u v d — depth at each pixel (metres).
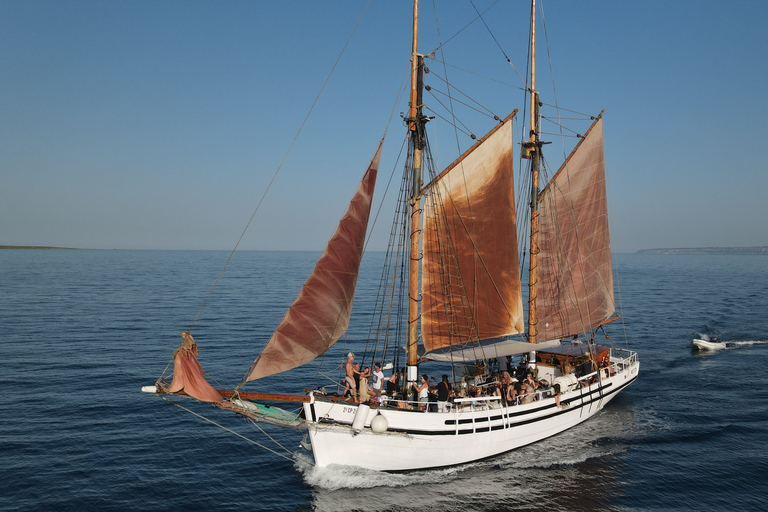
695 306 89.31
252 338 56.41
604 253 37.19
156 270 199.38
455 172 28.41
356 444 22.75
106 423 30.09
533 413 26.62
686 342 56.53
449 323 29.12
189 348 19.83
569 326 35.53
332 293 21.19
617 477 23.81
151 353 48.31
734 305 90.38
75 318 69.44
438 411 23.77
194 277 160.25
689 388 38.34
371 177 21.86
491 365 31.39
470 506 21.03
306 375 41.06
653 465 25.08
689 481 23.42
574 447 27.20
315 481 22.75
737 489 22.70
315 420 21.80
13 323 64.81
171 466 24.69
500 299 30.70
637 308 86.81
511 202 30.42
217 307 83.75
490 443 25.09
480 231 29.69
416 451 23.20
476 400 24.86
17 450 25.97
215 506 20.97
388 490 22.20
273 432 29.41
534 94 34.16
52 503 20.95
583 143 35.06
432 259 28.27
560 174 34.50
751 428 29.88
